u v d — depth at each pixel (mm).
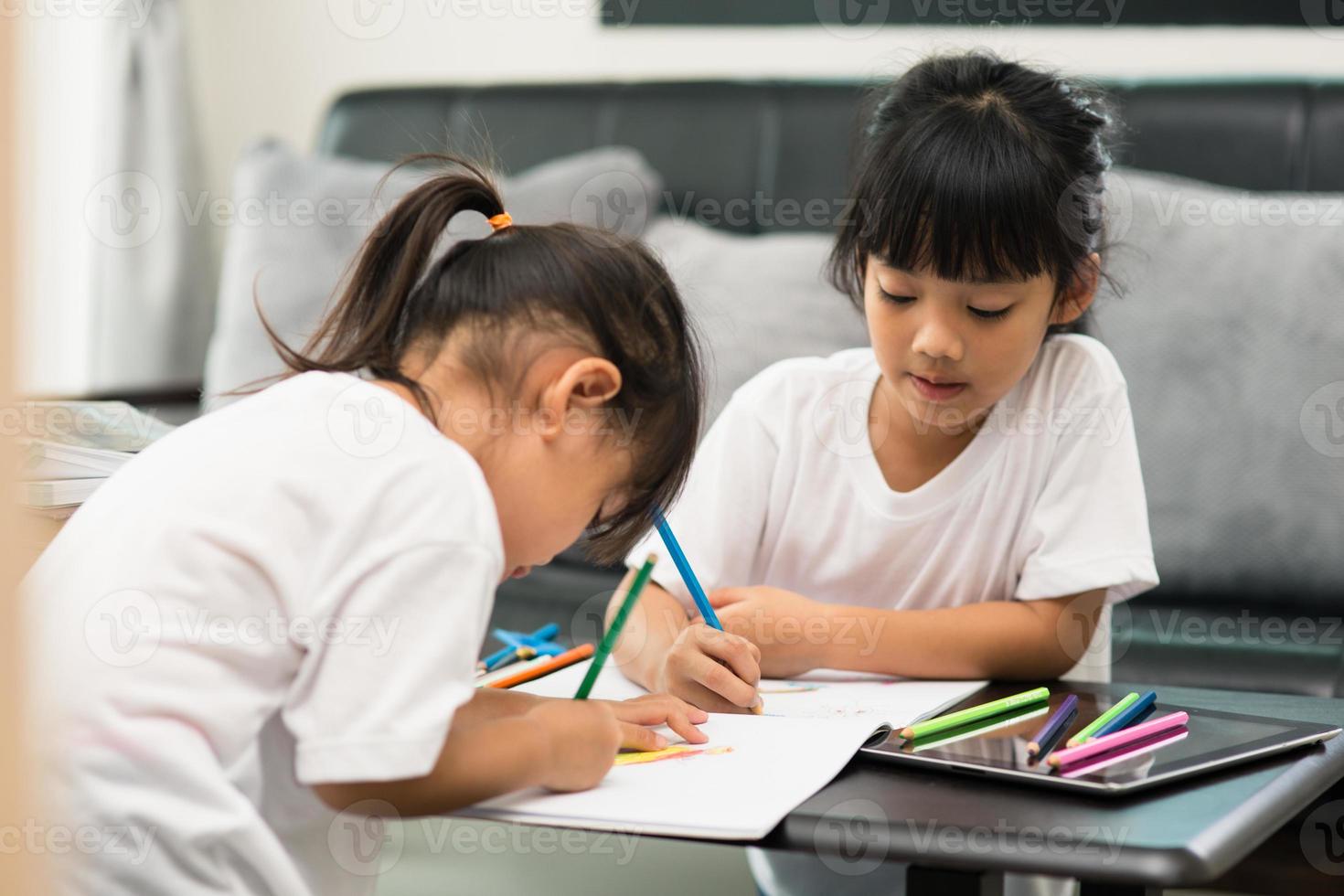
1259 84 1918
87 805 621
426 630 633
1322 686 1438
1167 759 708
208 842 625
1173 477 1702
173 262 2721
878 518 1132
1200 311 1722
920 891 597
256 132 2811
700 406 824
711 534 1118
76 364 2686
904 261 943
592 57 2520
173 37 2725
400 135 2350
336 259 2078
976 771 694
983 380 971
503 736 659
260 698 663
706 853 1711
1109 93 1676
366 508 654
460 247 777
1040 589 1032
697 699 876
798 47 2357
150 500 680
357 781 622
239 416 719
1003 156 923
